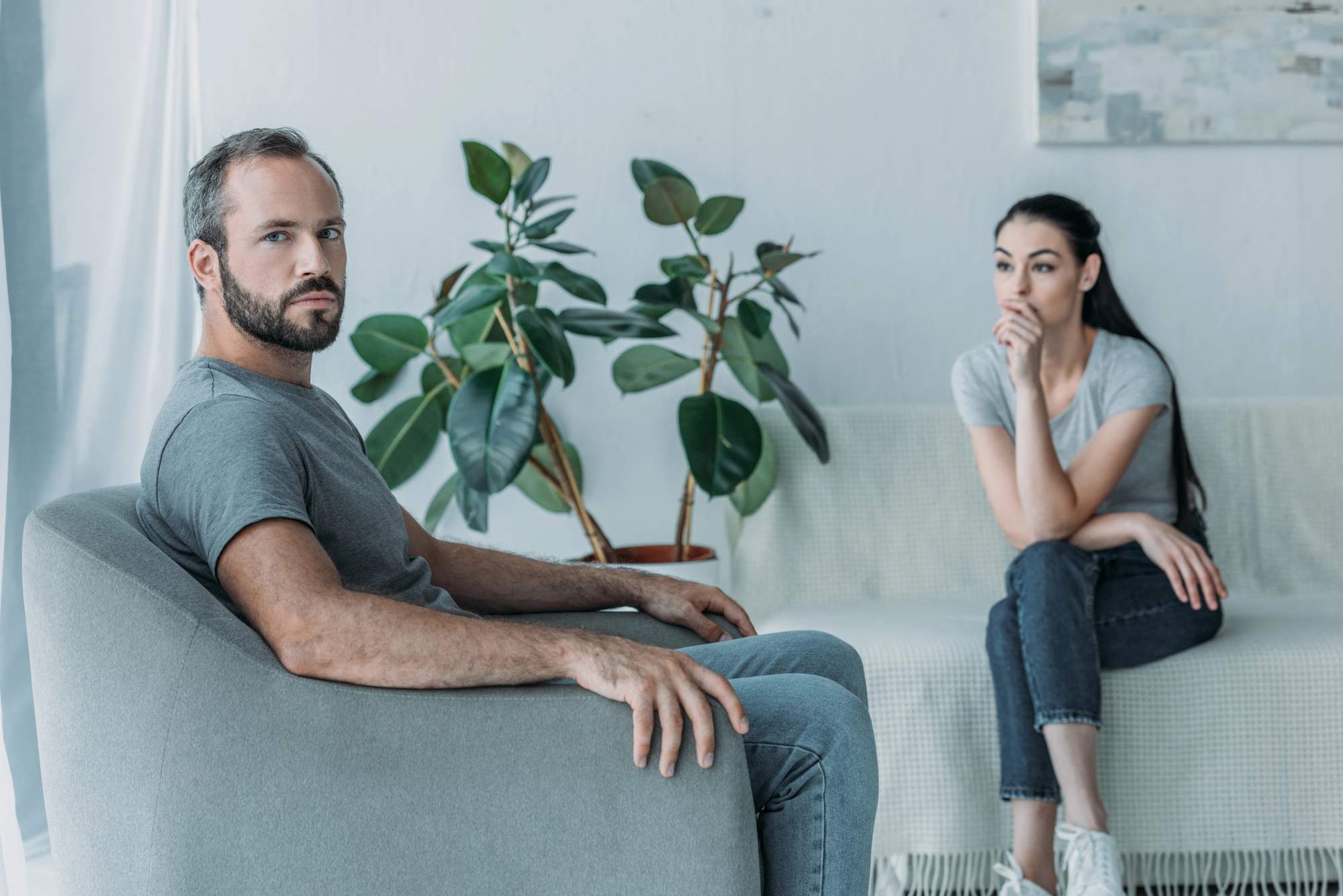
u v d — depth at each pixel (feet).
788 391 6.29
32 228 4.88
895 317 7.33
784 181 7.29
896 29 7.25
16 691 4.75
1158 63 7.19
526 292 6.20
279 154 3.32
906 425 6.64
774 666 3.62
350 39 7.12
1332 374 7.38
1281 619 5.63
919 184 7.30
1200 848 4.94
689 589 4.07
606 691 2.76
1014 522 5.50
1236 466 6.60
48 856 4.86
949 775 5.03
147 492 3.14
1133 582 5.05
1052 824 4.63
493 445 5.50
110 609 2.79
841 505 6.54
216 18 7.02
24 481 4.82
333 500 3.30
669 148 7.26
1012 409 5.79
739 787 2.72
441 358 6.75
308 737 2.70
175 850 2.69
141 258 5.48
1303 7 7.19
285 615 2.74
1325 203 7.31
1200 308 7.35
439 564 4.09
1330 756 4.94
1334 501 6.57
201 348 3.51
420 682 2.77
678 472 7.35
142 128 5.47
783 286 6.36
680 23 7.22
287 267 3.28
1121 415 5.38
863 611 6.05
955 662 5.09
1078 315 5.60
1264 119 7.24
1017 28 7.25
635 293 6.74
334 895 2.70
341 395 7.25
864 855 3.02
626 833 2.70
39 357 4.90
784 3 7.23
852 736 3.02
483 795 2.70
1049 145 7.27
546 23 7.18
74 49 5.11
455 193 7.21
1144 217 7.31
